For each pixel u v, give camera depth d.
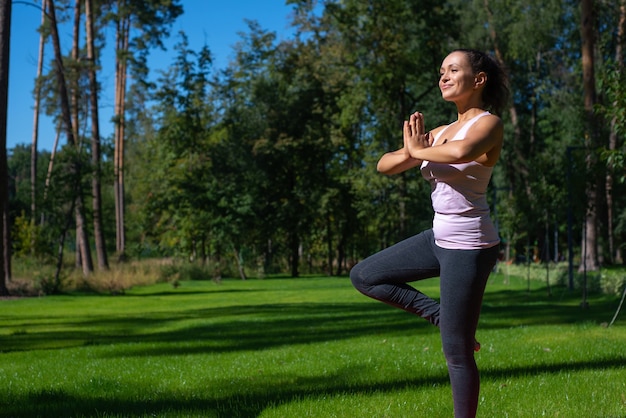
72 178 27.89
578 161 19.80
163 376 7.23
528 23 35.41
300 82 46.12
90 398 6.04
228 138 45.88
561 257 52.50
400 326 12.42
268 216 46.00
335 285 33.50
